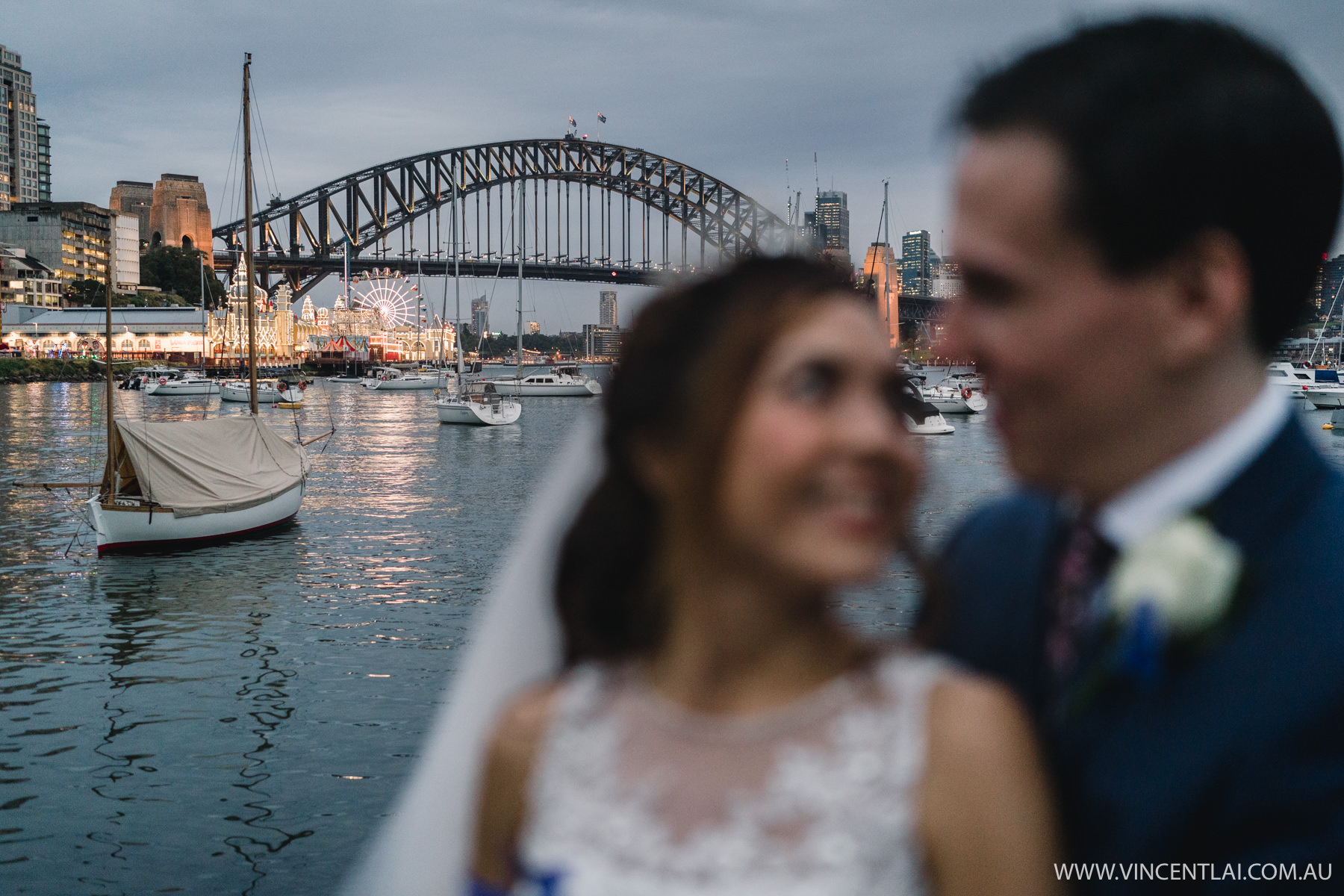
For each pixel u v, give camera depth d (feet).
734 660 2.50
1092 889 2.77
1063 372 2.59
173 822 27.30
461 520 84.28
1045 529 3.30
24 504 94.27
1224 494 2.68
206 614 51.72
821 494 2.19
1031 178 2.48
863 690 2.43
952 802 2.25
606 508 2.69
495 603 3.21
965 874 2.23
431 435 182.91
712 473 2.30
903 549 2.41
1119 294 2.47
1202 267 2.44
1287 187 2.41
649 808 2.51
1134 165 2.35
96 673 41.39
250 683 39.86
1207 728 2.57
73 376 464.24
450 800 3.24
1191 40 2.48
